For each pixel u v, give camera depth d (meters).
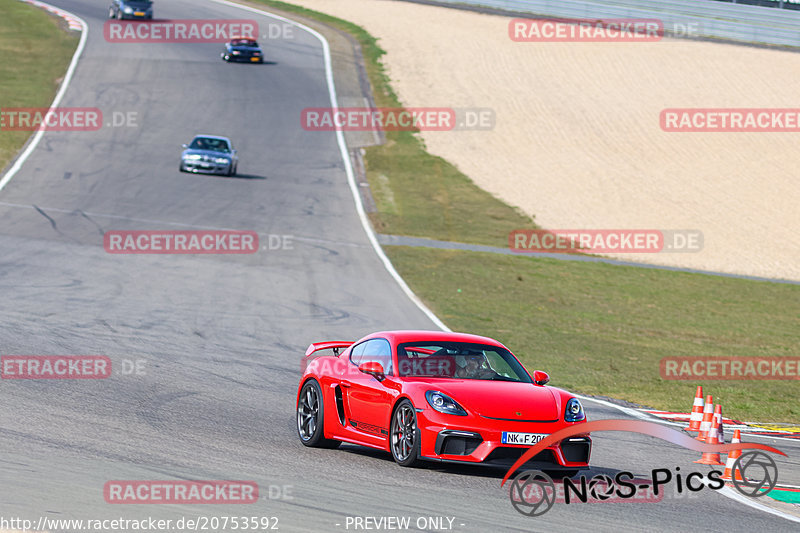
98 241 105.94
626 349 83.38
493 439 33.50
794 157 192.00
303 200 145.50
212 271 95.50
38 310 68.94
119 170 152.88
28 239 103.25
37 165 150.88
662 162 186.75
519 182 171.25
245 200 140.75
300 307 82.56
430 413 34.09
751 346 91.62
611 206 160.38
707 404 45.34
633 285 117.12
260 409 45.56
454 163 180.50
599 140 197.75
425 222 142.62
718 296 115.81
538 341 82.06
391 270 107.81
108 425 38.06
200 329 68.56
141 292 81.44
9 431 35.16
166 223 120.50
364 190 159.25
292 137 188.50
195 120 192.25
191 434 38.12
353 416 37.94
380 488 31.16
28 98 192.88
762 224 155.75
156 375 51.16
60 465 30.61
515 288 108.00
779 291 121.38
